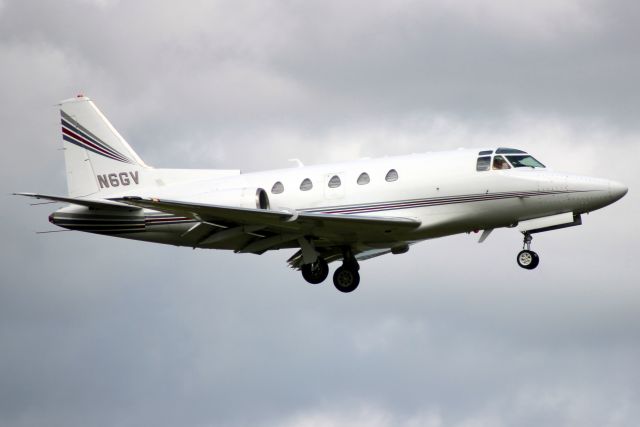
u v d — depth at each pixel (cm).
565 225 10094
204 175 11506
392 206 10369
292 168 11025
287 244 10850
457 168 10206
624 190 9888
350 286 10925
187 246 11412
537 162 10231
